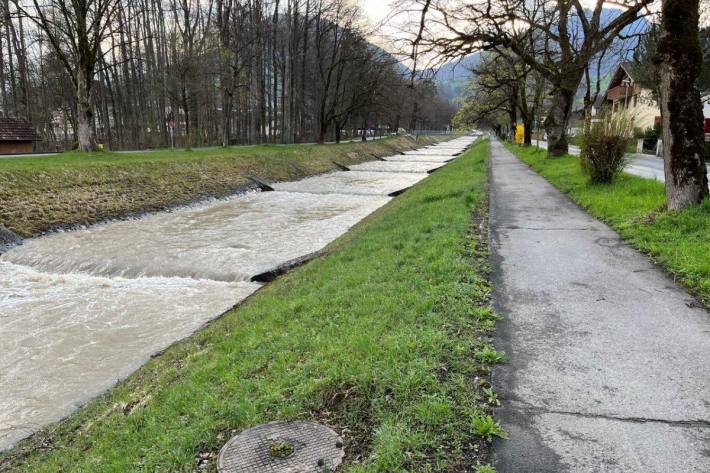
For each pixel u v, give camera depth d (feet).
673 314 17.29
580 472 9.77
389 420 11.62
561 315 17.44
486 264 23.52
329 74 178.09
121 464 12.44
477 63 91.71
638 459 10.07
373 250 31.01
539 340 15.52
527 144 143.74
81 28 93.66
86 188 63.93
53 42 94.22
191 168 85.51
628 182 43.19
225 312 30.78
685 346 14.90
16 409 21.95
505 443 10.71
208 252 46.68
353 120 257.55
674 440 10.62
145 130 177.58
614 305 18.24
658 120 113.09
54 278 39.70
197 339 24.20
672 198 28.37
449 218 34.60
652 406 11.89
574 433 10.97
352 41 169.78
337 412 12.54
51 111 177.68
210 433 12.57
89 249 47.44
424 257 24.99
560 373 13.51
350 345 15.61
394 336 15.66
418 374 13.21
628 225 29.37
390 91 190.19
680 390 12.54
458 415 11.68
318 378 14.08
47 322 31.19
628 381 13.02
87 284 38.34
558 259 24.31
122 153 99.91
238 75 147.02
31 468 15.61
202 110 186.80
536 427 11.23
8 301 34.63
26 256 45.27
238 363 17.25
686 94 27.32
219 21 147.95
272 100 231.09
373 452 10.71
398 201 64.64
